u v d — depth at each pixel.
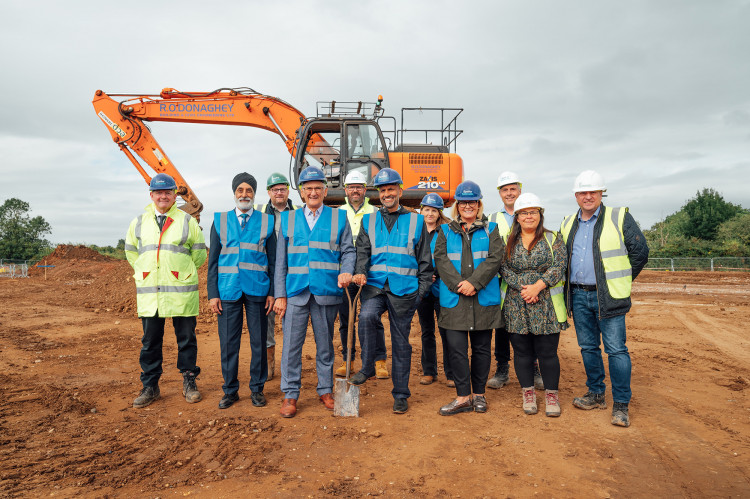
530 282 4.30
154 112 12.91
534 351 4.49
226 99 12.86
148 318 4.56
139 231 4.66
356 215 5.93
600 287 4.18
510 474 3.22
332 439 3.80
